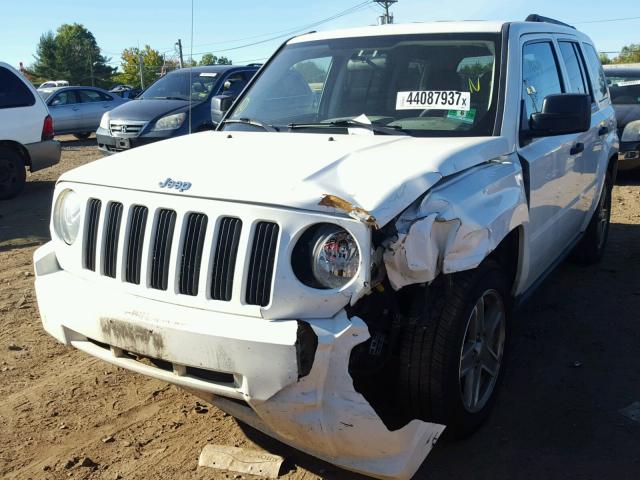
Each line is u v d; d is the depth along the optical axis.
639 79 11.42
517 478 3.10
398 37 4.34
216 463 3.22
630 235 7.55
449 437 3.30
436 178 2.89
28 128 10.33
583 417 3.62
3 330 4.91
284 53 4.81
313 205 2.59
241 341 2.55
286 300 2.58
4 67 10.21
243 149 3.38
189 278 2.80
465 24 4.28
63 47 82.88
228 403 2.93
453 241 2.82
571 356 4.37
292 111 4.31
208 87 11.52
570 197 4.83
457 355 2.99
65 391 3.99
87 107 20.53
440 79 3.99
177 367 2.79
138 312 2.83
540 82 4.38
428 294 2.96
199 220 2.80
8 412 3.74
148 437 3.50
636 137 10.55
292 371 2.49
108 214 3.10
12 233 8.06
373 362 2.93
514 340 4.62
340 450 2.69
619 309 5.19
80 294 3.08
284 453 3.32
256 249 2.66
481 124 3.74
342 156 3.11
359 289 2.53
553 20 5.30
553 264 4.89
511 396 3.86
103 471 3.20
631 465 3.18
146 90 12.25
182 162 3.19
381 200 2.61
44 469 3.22
